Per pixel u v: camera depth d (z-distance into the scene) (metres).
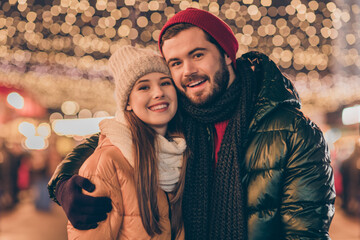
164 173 1.65
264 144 1.65
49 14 6.36
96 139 1.91
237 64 1.84
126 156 1.59
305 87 11.84
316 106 16.81
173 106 1.74
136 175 1.57
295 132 1.62
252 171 1.66
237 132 1.68
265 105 1.67
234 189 1.64
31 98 14.09
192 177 1.74
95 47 7.65
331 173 1.65
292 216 1.59
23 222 6.78
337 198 8.48
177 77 1.72
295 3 6.09
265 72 1.75
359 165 7.53
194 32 1.68
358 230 6.08
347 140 9.66
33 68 10.43
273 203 1.61
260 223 1.60
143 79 1.68
